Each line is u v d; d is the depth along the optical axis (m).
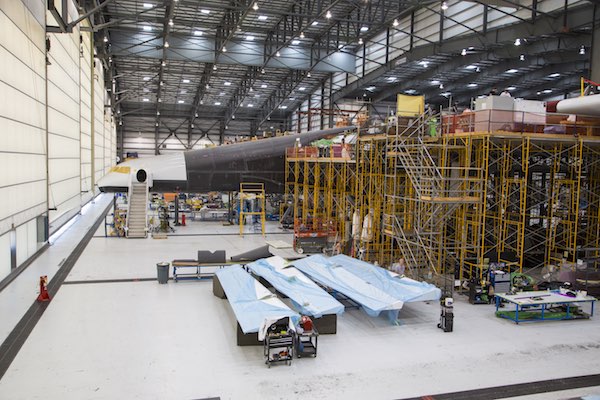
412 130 18.41
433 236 18.31
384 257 21.48
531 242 21.70
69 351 11.08
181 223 34.09
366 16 37.62
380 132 21.36
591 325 13.87
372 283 15.41
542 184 21.94
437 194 16.61
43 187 22.48
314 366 10.59
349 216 25.30
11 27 16.95
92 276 18.19
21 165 18.36
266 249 19.81
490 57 33.00
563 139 16.84
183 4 31.55
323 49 43.75
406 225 20.06
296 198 28.83
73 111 32.38
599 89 22.56
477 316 14.50
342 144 24.73
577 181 19.12
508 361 11.12
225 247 25.11
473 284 15.74
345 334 12.71
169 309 14.34
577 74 36.41
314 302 13.07
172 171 30.53
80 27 34.03
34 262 20.45
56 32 23.16
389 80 44.50
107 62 49.12
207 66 49.44
